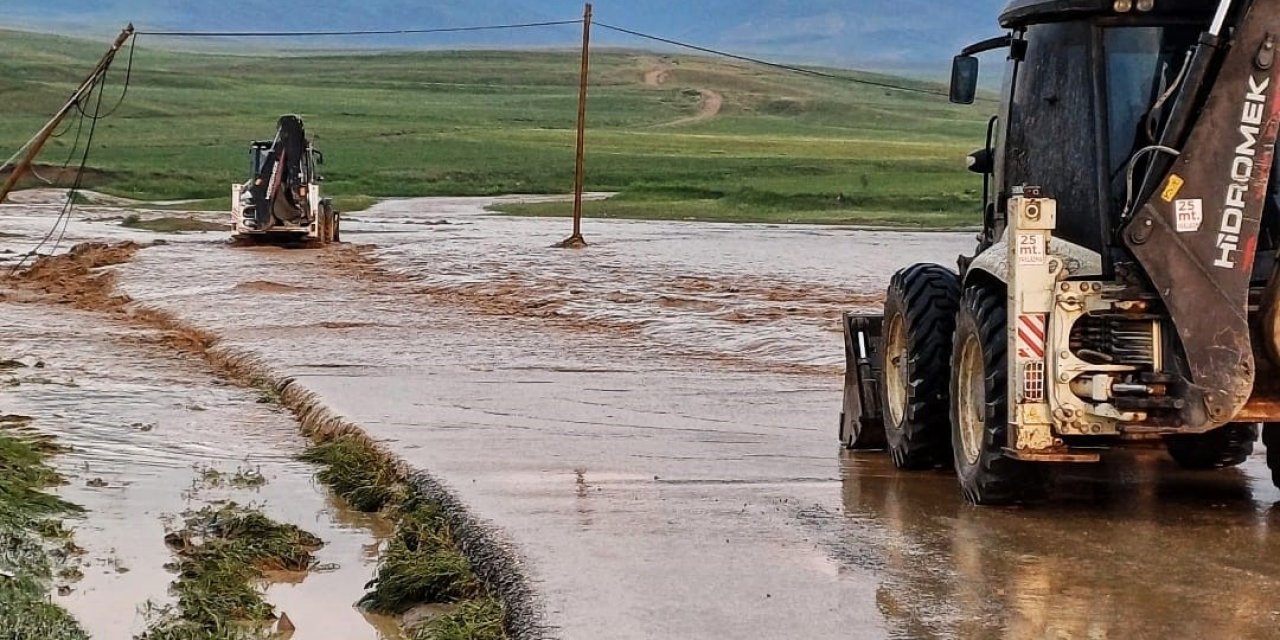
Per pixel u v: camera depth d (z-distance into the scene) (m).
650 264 40.34
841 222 64.62
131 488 15.28
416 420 17.84
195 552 12.84
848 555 11.70
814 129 177.50
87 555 12.77
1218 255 11.78
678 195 83.38
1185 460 15.15
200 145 117.06
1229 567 11.32
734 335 25.77
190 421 18.88
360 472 15.38
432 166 106.62
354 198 82.38
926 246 48.31
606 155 119.19
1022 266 12.17
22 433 17.78
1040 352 12.20
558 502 13.48
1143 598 10.55
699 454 15.78
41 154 100.44
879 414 15.74
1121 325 12.14
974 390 13.44
